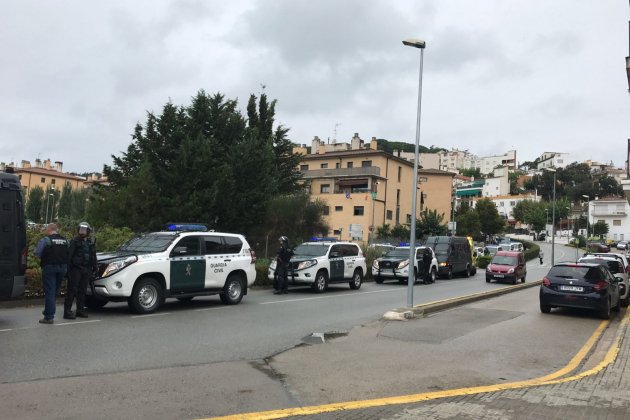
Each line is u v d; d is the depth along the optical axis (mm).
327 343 8922
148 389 5836
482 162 178250
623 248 78688
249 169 29547
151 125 29922
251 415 5090
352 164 56750
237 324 10555
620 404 5711
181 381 6227
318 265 18000
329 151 64562
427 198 66375
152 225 24719
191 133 29750
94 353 7441
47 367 6586
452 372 7133
